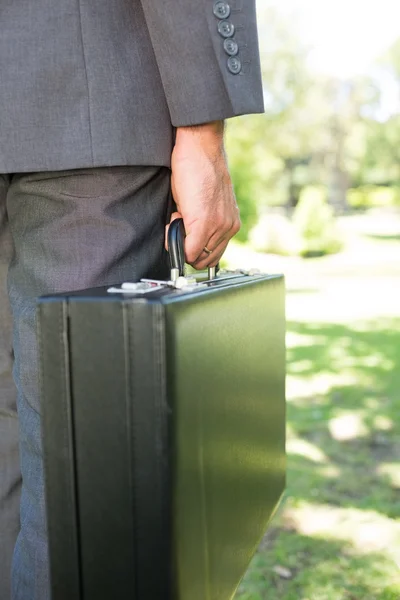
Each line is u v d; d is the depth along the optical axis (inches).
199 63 39.8
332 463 99.1
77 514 31.1
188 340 31.3
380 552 72.2
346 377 159.8
